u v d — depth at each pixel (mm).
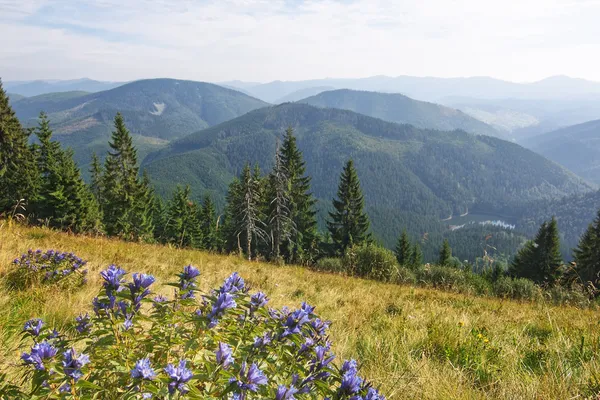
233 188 53531
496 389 3230
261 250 39438
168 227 52188
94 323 1869
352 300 7539
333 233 45844
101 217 45125
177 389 1324
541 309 8953
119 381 1634
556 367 3641
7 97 36000
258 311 2066
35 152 40688
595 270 34594
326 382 1718
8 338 2893
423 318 5902
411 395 2975
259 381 1403
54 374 1515
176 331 1981
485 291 15727
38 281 4762
